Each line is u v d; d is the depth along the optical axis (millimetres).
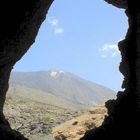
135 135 13836
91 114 40594
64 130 39594
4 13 16484
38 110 55062
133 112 14469
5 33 16688
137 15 14883
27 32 18016
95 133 15633
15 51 18016
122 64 16234
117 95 16078
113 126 15062
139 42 14508
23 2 16766
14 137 15352
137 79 14367
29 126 47250
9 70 18922
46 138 43219
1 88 18953
